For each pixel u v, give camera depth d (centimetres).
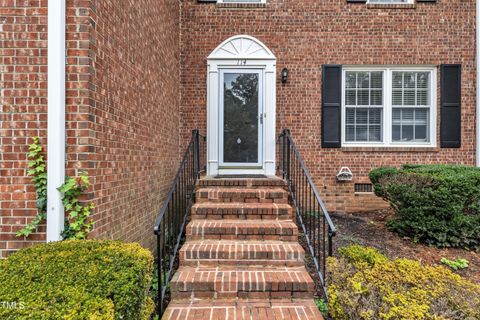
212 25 608
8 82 252
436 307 219
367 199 607
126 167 328
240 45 602
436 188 453
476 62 607
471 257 424
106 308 155
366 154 611
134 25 351
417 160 610
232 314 263
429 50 609
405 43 611
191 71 610
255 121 603
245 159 602
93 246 223
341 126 614
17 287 167
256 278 296
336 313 242
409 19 611
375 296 233
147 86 400
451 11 611
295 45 610
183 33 608
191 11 608
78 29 249
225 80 605
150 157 416
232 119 602
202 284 288
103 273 183
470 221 447
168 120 516
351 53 610
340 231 491
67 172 248
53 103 245
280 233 364
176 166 579
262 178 518
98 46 264
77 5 249
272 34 609
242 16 607
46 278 176
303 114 611
